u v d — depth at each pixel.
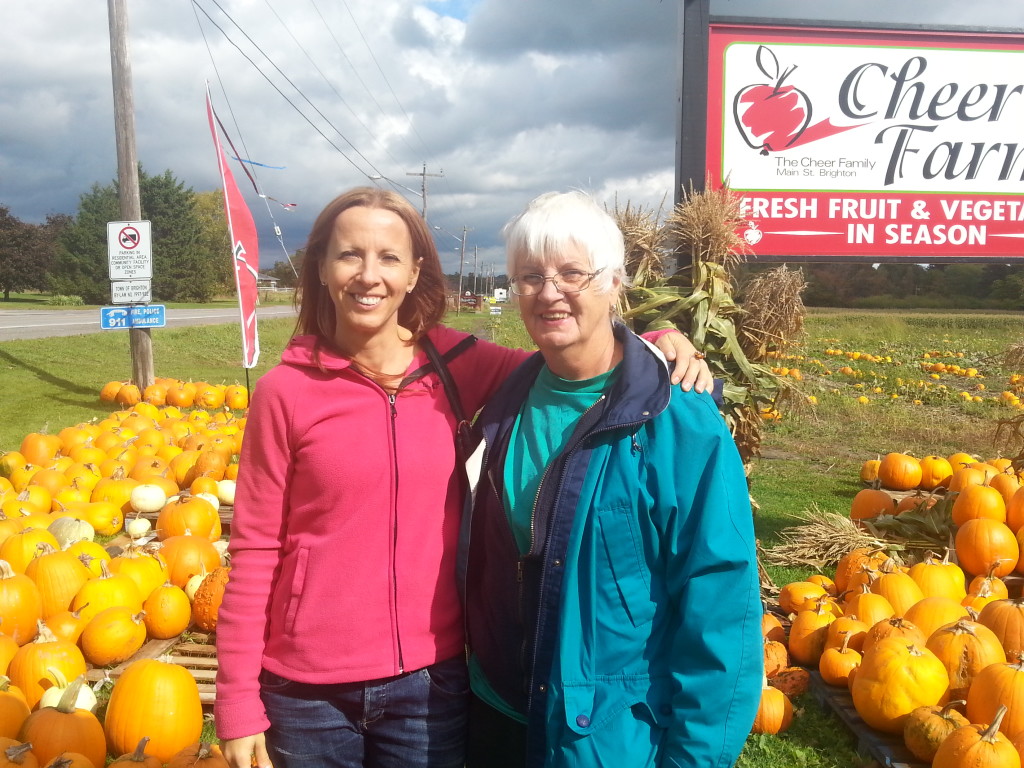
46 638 3.53
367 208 2.03
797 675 3.78
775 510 7.29
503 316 46.44
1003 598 4.12
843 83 5.07
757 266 5.23
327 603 1.98
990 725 2.87
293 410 1.98
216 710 1.98
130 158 12.41
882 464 7.39
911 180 5.14
